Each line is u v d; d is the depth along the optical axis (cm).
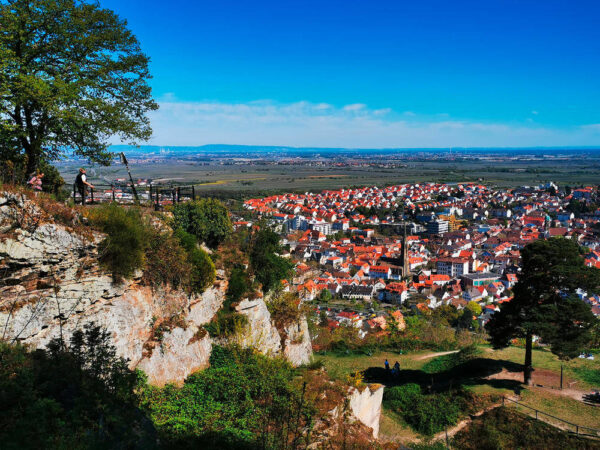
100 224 1450
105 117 1927
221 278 2120
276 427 1459
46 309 1230
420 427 2328
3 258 1141
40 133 1861
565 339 2433
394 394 2639
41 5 1731
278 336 2434
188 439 1302
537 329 2425
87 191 2116
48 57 1858
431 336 4172
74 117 1761
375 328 5056
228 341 2020
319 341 3731
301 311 2723
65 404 980
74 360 1090
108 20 1964
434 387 2783
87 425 956
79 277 1336
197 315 1930
